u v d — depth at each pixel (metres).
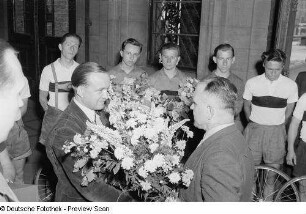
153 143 1.70
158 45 5.57
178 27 5.32
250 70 4.42
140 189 1.81
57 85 3.81
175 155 1.73
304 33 4.28
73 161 1.91
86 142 1.70
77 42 3.83
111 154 1.81
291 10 4.11
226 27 4.48
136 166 1.69
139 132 1.69
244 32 4.37
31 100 7.52
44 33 6.98
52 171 3.25
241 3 4.32
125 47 3.77
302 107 3.25
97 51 5.92
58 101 3.85
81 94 2.04
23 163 3.45
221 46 3.63
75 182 1.92
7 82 1.12
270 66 3.40
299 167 3.34
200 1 4.98
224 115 1.83
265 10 4.20
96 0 5.73
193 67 5.22
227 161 1.66
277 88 3.50
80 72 2.02
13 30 7.75
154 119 1.83
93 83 1.99
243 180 1.75
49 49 6.96
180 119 2.59
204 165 1.73
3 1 7.73
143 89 2.59
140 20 5.49
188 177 1.71
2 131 1.15
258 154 3.64
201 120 1.88
